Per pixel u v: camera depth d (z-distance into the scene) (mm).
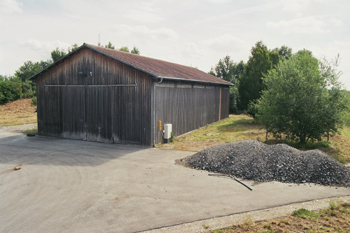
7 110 31375
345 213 5980
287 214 5957
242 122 22344
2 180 8281
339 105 11633
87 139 14977
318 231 5191
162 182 8039
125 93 13625
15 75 50344
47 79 16094
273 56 25938
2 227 5426
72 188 7566
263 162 8844
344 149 11766
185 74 17406
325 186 7719
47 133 16438
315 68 12406
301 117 11906
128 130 13695
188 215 5934
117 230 5312
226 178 8414
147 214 5988
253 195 7066
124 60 13359
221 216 5891
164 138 13922
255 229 5285
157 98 13211
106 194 7121
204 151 10180
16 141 14711
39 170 9289
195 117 18203
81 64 14852
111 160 10562
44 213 6039
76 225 5496
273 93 13086
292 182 8039
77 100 15164
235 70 44156
